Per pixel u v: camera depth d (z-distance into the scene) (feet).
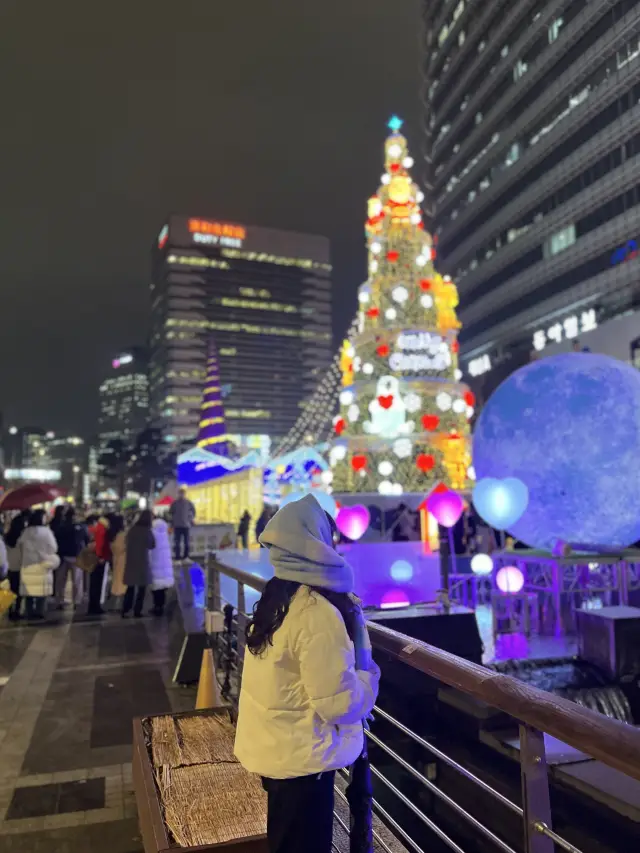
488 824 15.64
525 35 161.79
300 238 534.37
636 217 130.21
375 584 30.07
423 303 48.57
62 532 42.86
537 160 159.53
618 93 133.59
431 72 219.61
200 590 36.88
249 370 502.79
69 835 13.33
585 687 18.57
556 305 153.69
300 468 81.10
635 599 27.14
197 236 507.30
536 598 25.02
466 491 48.11
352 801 7.75
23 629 34.42
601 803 12.53
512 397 24.82
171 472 203.10
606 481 23.02
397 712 18.37
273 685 6.97
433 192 221.46
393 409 45.27
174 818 10.15
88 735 18.83
